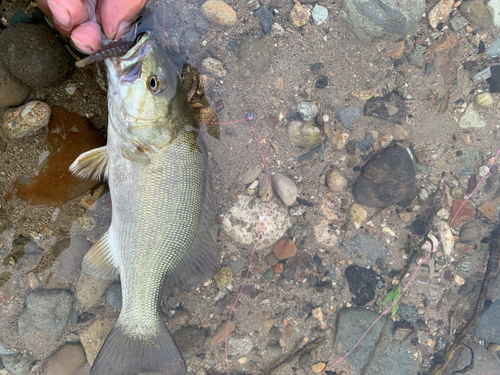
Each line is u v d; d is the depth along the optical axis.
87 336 0.38
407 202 0.42
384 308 0.43
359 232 0.42
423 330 0.43
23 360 0.38
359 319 0.43
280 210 0.41
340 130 0.41
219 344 0.41
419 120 0.41
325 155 0.41
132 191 0.34
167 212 0.34
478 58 0.41
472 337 0.44
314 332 0.42
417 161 0.42
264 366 0.42
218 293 0.41
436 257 0.43
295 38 0.39
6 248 0.37
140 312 0.35
